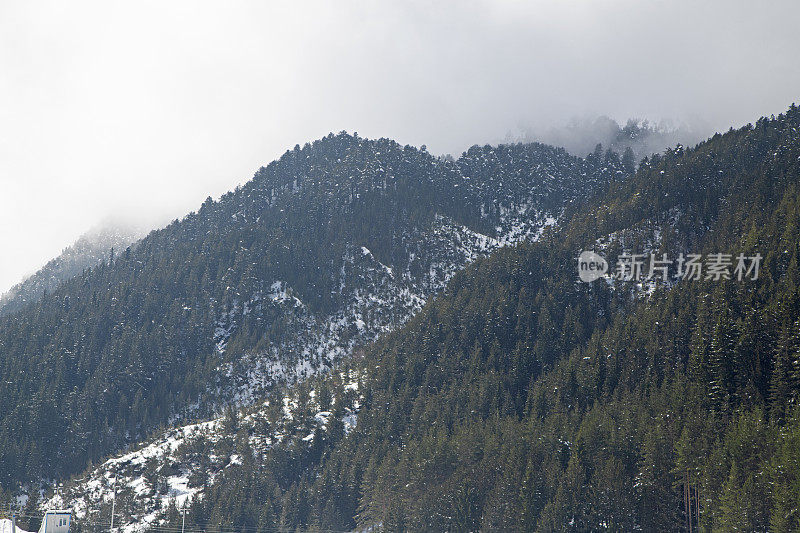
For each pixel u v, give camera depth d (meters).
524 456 168.50
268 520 197.38
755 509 124.62
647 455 149.75
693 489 144.75
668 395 179.75
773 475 125.19
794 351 168.62
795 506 117.56
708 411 167.12
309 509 199.88
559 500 147.75
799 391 161.62
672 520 143.25
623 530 142.25
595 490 147.12
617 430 166.38
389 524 168.38
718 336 185.25
